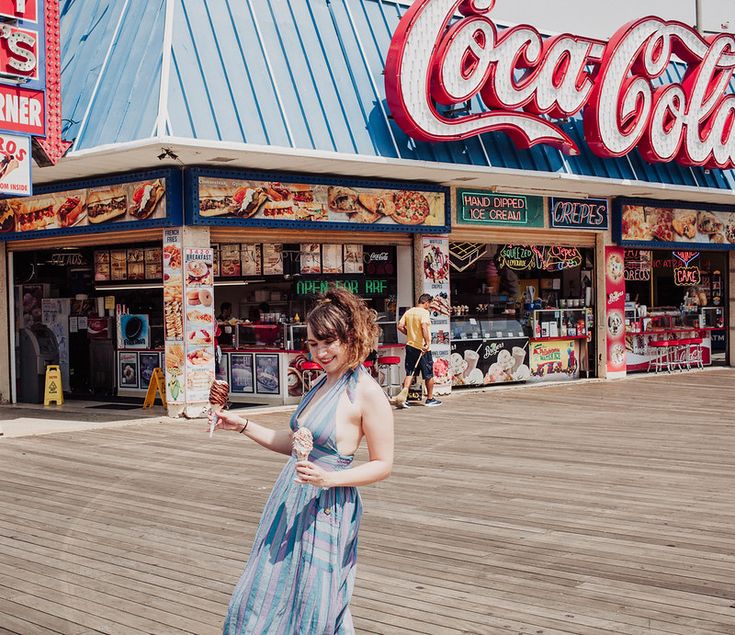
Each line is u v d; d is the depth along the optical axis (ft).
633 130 55.11
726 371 69.26
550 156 53.01
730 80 65.57
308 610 11.24
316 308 12.22
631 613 16.81
